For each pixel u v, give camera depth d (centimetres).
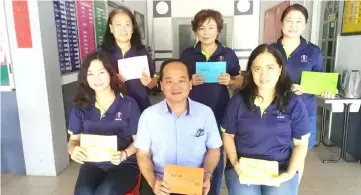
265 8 451
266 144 156
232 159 159
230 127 163
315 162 307
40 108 264
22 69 257
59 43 286
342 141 307
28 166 277
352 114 318
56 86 277
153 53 450
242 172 147
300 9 188
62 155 288
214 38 194
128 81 201
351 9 325
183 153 152
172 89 147
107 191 148
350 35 329
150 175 150
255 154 158
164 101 157
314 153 332
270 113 155
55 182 264
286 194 147
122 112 169
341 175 277
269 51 150
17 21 249
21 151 280
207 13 189
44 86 260
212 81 195
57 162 279
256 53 153
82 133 171
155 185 142
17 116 272
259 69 150
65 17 297
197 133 153
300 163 154
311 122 207
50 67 266
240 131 161
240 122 159
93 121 168
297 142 159
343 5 344
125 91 182
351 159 312
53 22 271
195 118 152
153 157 157
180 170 140
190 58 201
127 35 195
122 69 197
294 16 188
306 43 202
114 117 168
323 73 196
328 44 388
